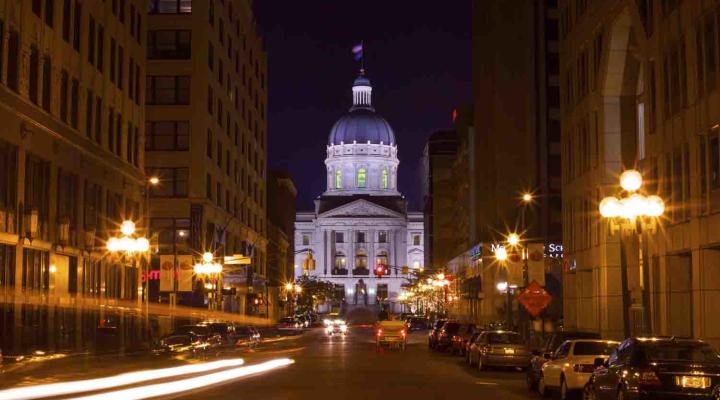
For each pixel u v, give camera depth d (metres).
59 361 38.81
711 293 33.91
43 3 43.91
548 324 58.12
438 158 145.25
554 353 27.06
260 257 110.44
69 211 48.09
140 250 45.47
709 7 32.88
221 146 84.69
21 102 40.44
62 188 46.81
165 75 76.44
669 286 37.78
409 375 36.00
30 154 42.56
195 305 74.19
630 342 20.50
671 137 37.25
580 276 53.31
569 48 56.06
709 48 33.25
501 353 37.94
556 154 82.56
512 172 90.31
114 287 56.25
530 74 84.75
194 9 76.50
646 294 29.45
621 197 42.22
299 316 122.38
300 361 45.91
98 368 35.59
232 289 80.56
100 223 53.03
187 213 75.38
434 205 143.38
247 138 100.56
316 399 25.36
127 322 58.22
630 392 19.16
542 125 83.12
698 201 34.31
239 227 94.19
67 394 23.47
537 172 83.44
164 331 69.00
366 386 30.23
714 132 32.94
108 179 54.84
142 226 61.69
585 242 52.12
